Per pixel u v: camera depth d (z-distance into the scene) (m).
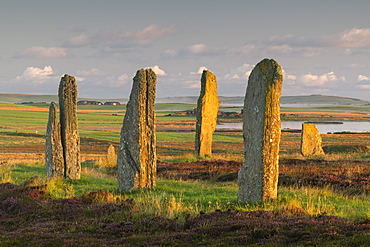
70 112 28.36
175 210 16.58
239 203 18.59
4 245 12.80
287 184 24.72
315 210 16.30
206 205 18.56
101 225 14.95
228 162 37.91
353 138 84.19
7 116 173.75
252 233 11.96
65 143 28.06
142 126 23.23
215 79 46.00
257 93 18.61
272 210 16.02
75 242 12.67
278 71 18.14
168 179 29.89
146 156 23.47
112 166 40.31
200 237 12.32
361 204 18.67
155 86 23.77
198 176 31.06
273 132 18.16
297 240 11.01
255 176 18.39
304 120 192.75
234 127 137.75
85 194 21.67
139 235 13.42
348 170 28.28
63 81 28.27
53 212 17.48
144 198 19.84
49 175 27.98
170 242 11.97
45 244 12.61
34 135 93.25
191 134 103.56
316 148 46.44
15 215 17.91
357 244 9.98
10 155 57.00
